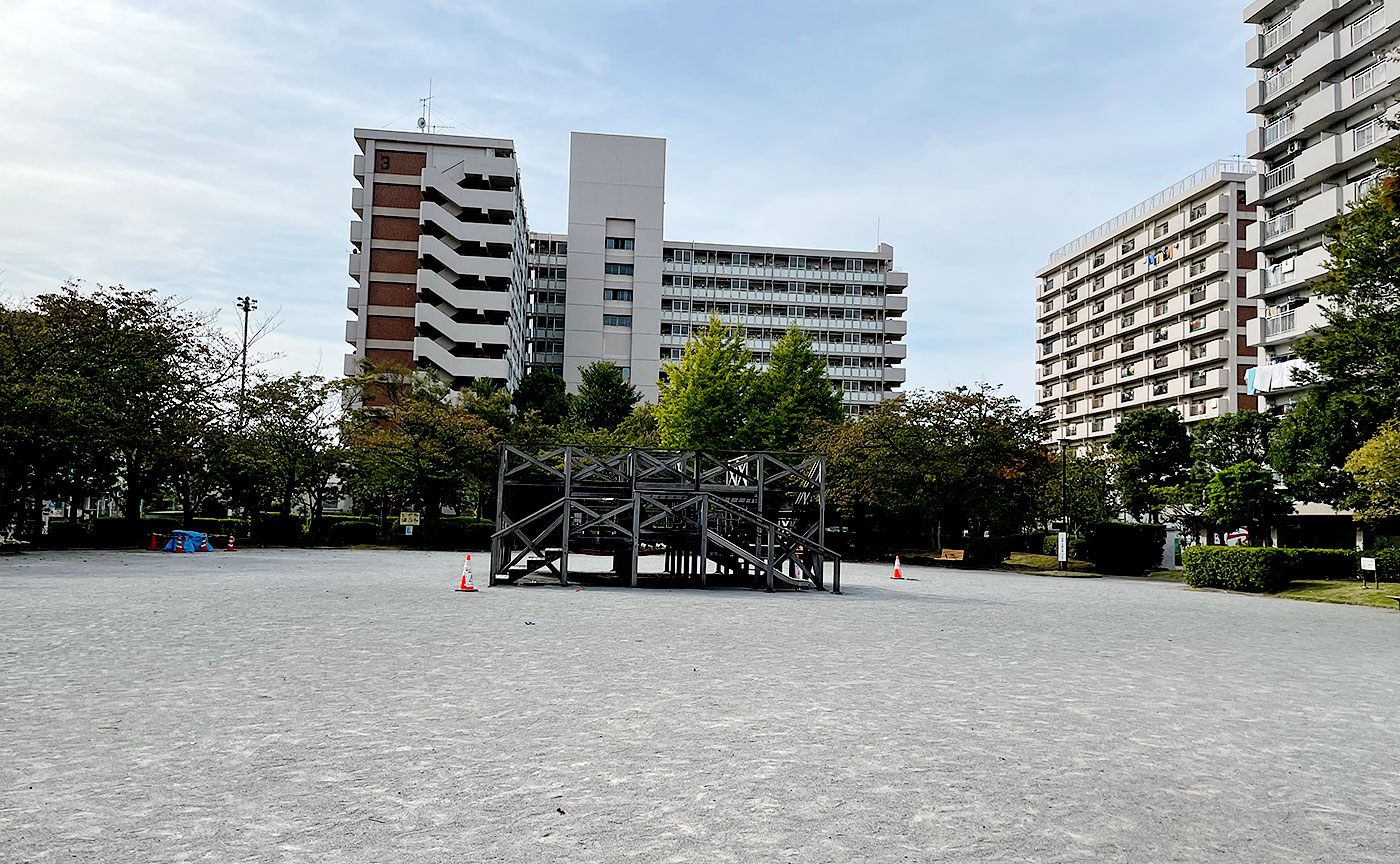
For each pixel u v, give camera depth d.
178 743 6.39
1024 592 25.75
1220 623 17.83
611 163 86.75
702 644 12.34
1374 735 7.68
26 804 5.02
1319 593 26.39
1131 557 40.34
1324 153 42.75
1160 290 74.94
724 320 91.38
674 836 4.70
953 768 6.18
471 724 7.15
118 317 34.44
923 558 43.94
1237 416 51.44
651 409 56.75
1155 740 7.23
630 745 6.59
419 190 69.12
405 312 68.25
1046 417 42.44
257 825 4.73
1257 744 7.20
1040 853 4.61
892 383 92.88
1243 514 39.22
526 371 86.12
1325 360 29.11
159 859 4.25
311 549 40.53
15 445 30.72
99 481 37.78
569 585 22.61
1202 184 69.94
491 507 53.59
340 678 9.06
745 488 24.86
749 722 7.45
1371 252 27.34
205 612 14.59
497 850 4.45
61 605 15.18
